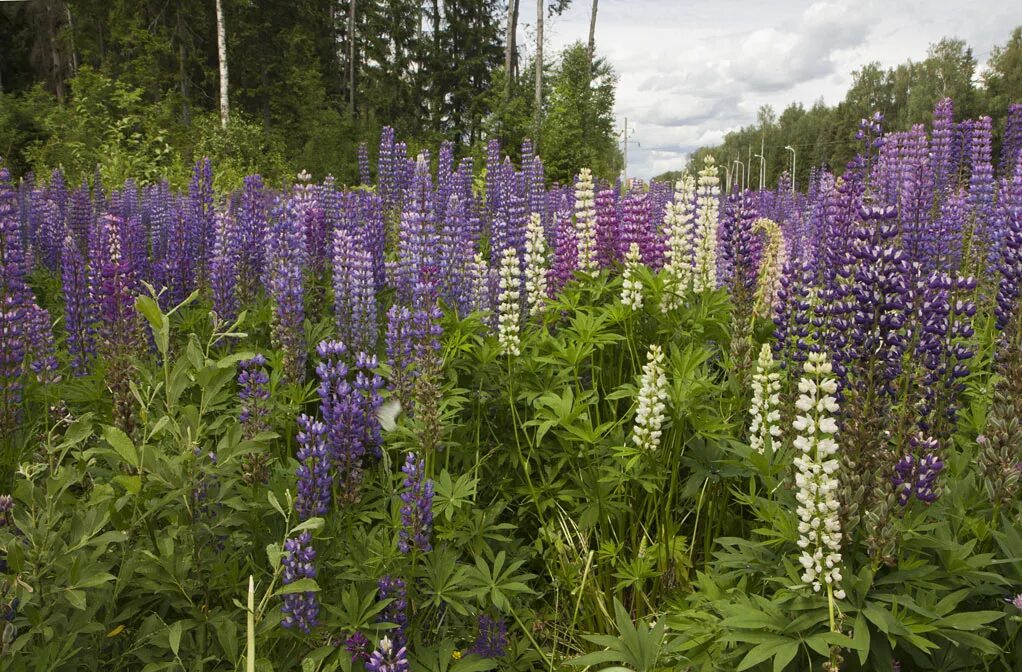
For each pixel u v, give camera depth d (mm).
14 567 2443
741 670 2455
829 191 5652
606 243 6152
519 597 3971
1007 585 2793
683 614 2914
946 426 3211
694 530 4027
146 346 4605
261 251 6102
